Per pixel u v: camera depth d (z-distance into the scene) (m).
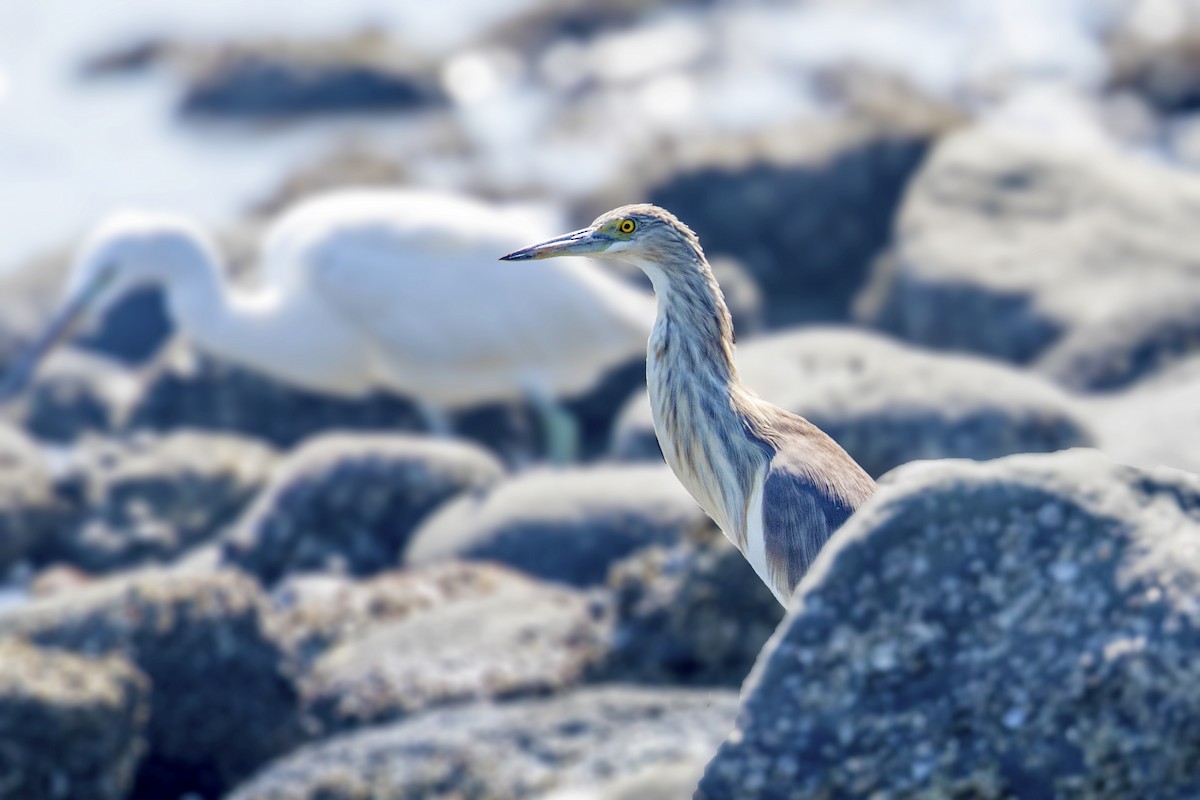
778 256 20.22
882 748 4.48
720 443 6.82
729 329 7.00
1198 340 17.33
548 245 7.03
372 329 15.45
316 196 23.17
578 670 11.02
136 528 15.25
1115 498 4.52
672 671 10.88
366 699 10.94
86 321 17.91
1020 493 4.55
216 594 11.20
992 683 4.45
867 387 14.18
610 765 9.38
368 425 17.27
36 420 17.92
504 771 9.52
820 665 4.54
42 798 10.15
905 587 4.54
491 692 10.82
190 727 11.03
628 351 15.65
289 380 16.14
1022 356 17.83
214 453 15.84
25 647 10.70
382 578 12.45
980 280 18.34
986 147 20.03
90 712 10.20
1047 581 4.48
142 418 17.53
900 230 19.56
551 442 15.82
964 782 4.44
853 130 20.75
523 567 13.09
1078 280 18.17
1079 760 4.39
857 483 6.54
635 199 20.62
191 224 16.11
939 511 4.56
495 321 15.25
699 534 11.14
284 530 14.08
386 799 9.56
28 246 23.20
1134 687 4.36
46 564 15.22
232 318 15.80
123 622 11.04
